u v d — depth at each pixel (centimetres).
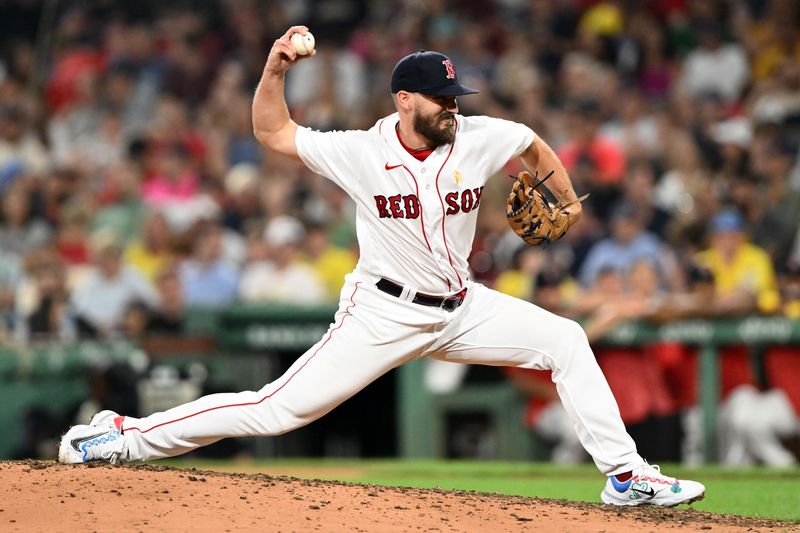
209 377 3541
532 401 3400
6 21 6075
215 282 4119
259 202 4606
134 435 1795
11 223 4834
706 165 4350
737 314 3281
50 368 3491
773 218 4078
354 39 5647
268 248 4038
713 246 3812
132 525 1484
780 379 3266
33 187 4934
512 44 5281
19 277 4584
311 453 3862
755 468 3059
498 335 1789
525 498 1833
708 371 3309
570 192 1841
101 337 3641
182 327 3631
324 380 1755
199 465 3341
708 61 5041
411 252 1717
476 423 3475
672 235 4081
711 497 2319
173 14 5966
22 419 3466
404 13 5678
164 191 4912
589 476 2856
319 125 4875
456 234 1727
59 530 1459
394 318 1741
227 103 5362
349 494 1712
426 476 2870
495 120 1762
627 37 5200
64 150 5541
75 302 4028
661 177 4441
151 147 5112
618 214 4084
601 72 5050
